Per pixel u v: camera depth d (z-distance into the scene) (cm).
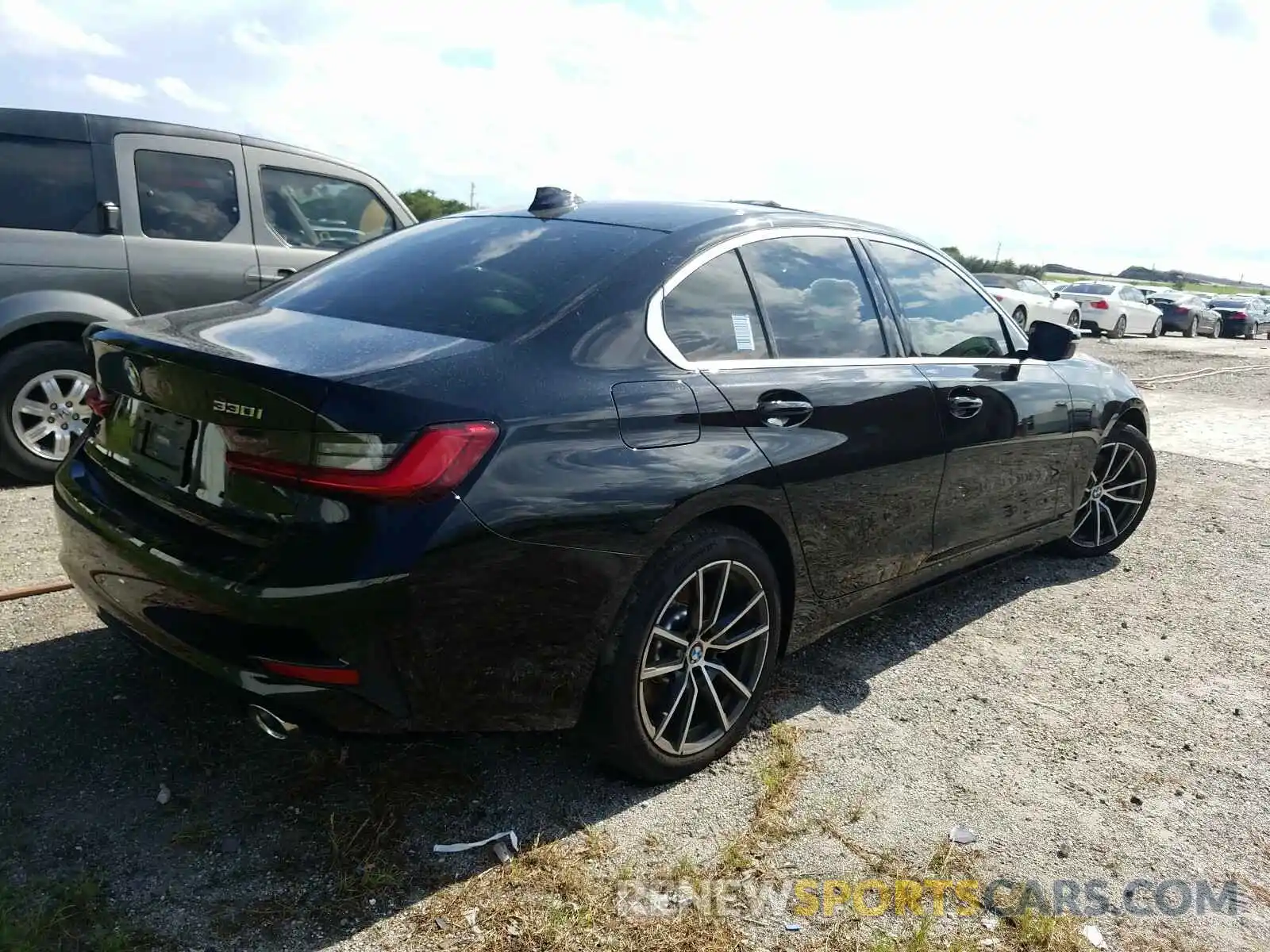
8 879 227
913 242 390
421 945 218
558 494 236
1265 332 3619
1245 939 239
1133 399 491
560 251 293
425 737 242
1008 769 307
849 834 268
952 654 388
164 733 291
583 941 223
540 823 263
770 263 319
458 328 259
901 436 336
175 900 226
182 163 557
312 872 238
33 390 511
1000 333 418
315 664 220
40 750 278
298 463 218
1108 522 512
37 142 515
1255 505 650
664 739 279
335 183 625
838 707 338
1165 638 418
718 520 283
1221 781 308
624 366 264
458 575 223
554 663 246
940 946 229
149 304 540
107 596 261
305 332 260
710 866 251
